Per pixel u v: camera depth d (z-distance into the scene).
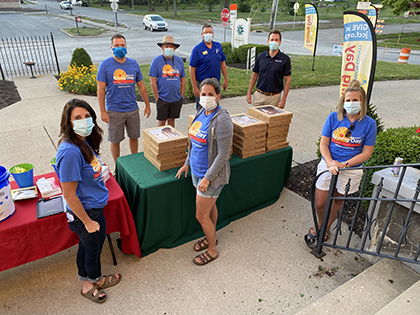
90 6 57.16
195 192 3.30
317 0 60.81
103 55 15.66
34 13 40.59
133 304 2.70
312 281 2.98
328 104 8.74
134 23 32.28
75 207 2.25
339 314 2.44
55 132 6.28
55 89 9.52
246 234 3.61
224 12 17.92
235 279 2.98
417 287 2.49
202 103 2.59
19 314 2.59
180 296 2.79
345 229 3.70
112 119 4.43
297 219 3.89
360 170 3.07
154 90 4.96
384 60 17.36
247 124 3.54
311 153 5.70
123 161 3.42
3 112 7.35
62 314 2.59
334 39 25.73
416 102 9.24
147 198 2.95
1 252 2.51
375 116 4.57
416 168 3.11
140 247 3.19
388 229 3.01
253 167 3.71
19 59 14.56
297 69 13.23
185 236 3.49
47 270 3.02
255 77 5.28
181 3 55.78
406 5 25.17
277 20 39.12
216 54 5.37
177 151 3.23
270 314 2.64
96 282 2.78
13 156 5.27
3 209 2.52
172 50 4.72
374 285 2.71
